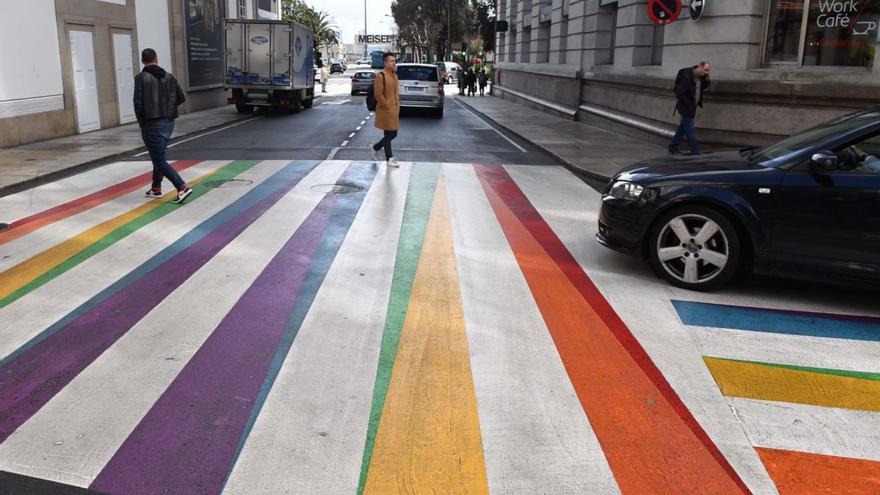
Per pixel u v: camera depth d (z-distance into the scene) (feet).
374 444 11.50
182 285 19.25
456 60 246.27
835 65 40.60
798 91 40.16
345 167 39.75
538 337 15.94
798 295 19.06
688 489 10.43
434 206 29.66
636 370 14.33
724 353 15.23
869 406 13.04
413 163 41.93
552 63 87.30
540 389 13.46
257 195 31.45
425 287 19.25
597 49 69.26
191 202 30.04
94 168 39.60
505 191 33.68
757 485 10.55
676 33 47.83
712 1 43.70
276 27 78.54
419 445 11.48
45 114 50.37
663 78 49.73
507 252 22.89
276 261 21.50
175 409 12.57
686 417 12.50
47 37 50.34
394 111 39.45
